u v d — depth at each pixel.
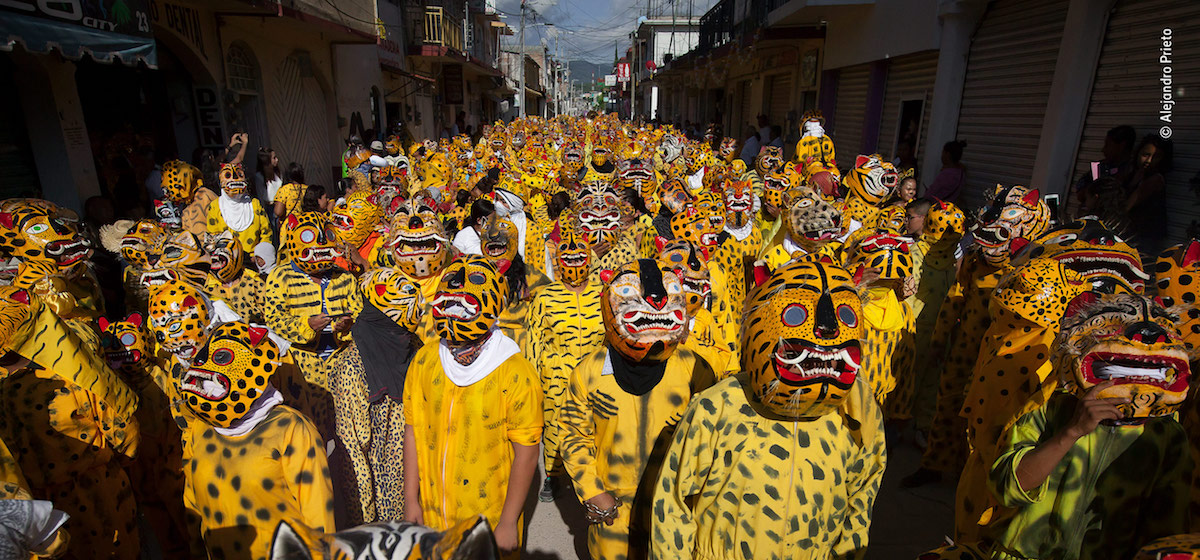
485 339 2.53
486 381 2.54
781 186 6.47
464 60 27.30
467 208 6.88
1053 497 2.10
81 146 7.66
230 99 11.58
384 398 3.87
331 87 16.50
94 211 5.96
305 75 15.12
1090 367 1.90
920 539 3.76
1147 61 6.27
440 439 2.64
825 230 4.27
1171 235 5.88
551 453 3.85
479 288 2.41
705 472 2.27
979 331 3.98
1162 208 5.39
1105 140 6.25
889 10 11.99
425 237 3.94
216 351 2.31
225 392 2.29
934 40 10.27
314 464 2.49
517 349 2.66
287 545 1.25
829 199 5.84
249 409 2.36
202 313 3.09
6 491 1.81
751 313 2.14
